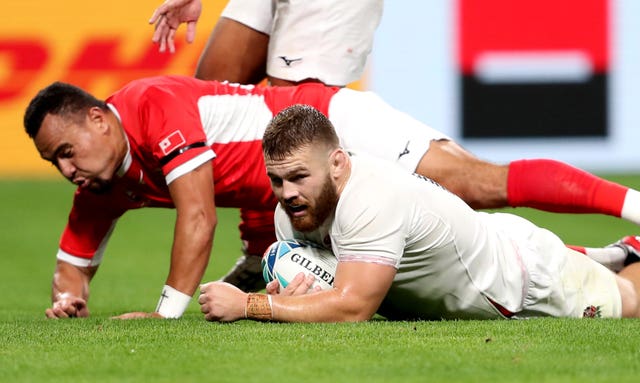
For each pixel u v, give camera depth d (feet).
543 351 38.88
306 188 44.27
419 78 140.97
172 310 52.34
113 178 56.90
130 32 138.82
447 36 140.26
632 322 47.21
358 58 67.36
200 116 55.47
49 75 141.69
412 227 45.68
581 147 138.82
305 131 43.93
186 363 36.81
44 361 37.76
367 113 58.70
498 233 50.16
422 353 38.45
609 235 110.01
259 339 41.50
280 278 47.91
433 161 57.16
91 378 34.53
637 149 138.41
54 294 61.82
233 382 33.30
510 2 138.31
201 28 133.28
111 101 55.83
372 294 45.19
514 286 49.49
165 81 55.72
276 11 67.00
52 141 53.31
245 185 58.08
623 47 137.80
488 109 139.64
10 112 144.66
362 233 44.65
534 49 138.51
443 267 47.65
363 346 39.91
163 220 127.54
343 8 65.82
